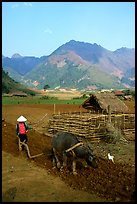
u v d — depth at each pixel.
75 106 36.59
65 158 11.85
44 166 12.35
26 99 57.31
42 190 9.70
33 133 19.80
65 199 8.94
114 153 15.22
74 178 10.84
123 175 11.15
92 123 18.70
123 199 8.80
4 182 10.41
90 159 11.48
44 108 33.72
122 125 19.75
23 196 9.20
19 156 13.66
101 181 10.44
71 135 11.75
